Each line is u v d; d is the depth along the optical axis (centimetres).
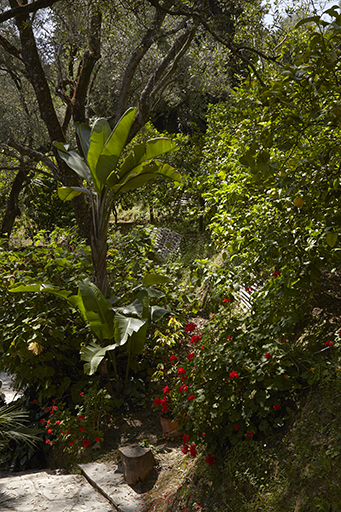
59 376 591
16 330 542
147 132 1266
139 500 378
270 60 554
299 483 269
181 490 356
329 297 412
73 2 577
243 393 354
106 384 555
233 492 307
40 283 525
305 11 617
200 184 714
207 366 367
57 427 509
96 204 576
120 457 450
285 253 347
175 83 1181
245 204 471
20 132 1039
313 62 249
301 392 330
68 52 941
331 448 266
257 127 313
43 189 1526
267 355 331
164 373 570
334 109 257
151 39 742
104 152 515
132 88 1044
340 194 280
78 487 418
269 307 364
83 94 841
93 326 504
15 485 428
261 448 316
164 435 468
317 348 359
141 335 536
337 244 351
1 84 1073
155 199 1248
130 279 652
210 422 355
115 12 592
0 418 439
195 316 761
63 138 809
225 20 648
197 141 1194
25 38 747
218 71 734
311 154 344
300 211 320
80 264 617
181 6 601
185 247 1088
